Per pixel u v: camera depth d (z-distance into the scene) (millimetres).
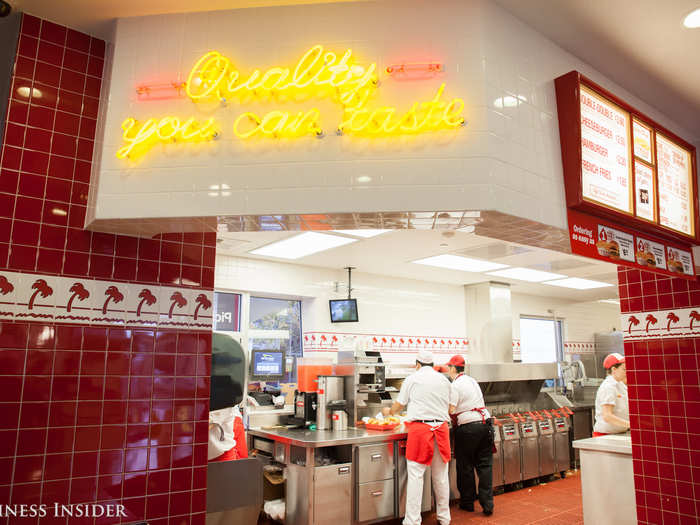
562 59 2660
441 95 2186
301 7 2312
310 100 2207
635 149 2822
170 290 2572
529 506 5398
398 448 4922
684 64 2801
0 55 2305
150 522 2352
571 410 7281
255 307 6547
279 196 2129
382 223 2301
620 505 3711
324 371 5613
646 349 3734
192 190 2162
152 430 2418
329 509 4398
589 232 2527
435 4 2305
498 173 2164
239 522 2824
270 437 4945
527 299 9109
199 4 2301
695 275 3303
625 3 2316
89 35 2523
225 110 2221
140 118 2246
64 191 2350
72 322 2293
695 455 3396
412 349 7516
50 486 2154
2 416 2104
